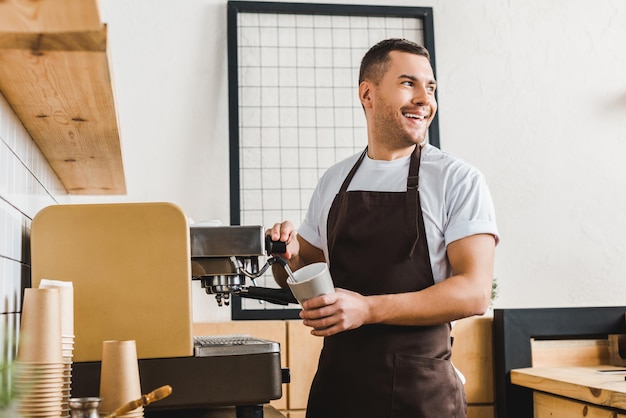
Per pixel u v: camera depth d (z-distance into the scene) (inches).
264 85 117.6
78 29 36.9
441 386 66.6
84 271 52.3
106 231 52.7
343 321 58.7
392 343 66.8
